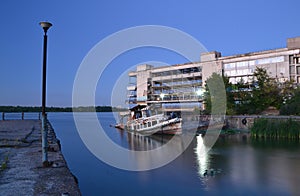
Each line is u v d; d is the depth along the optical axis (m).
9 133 23.61
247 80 68.94
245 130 41.56
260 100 49.62
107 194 12.15
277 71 65.38
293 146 26.78
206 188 12.91
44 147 9.80
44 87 10.13
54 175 8.52
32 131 26.53
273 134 33.50
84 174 15.77
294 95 45.22
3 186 7.34
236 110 51.12
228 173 15.76
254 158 20.62
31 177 8.27
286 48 65.25
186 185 13.17
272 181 14.11
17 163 10.23
